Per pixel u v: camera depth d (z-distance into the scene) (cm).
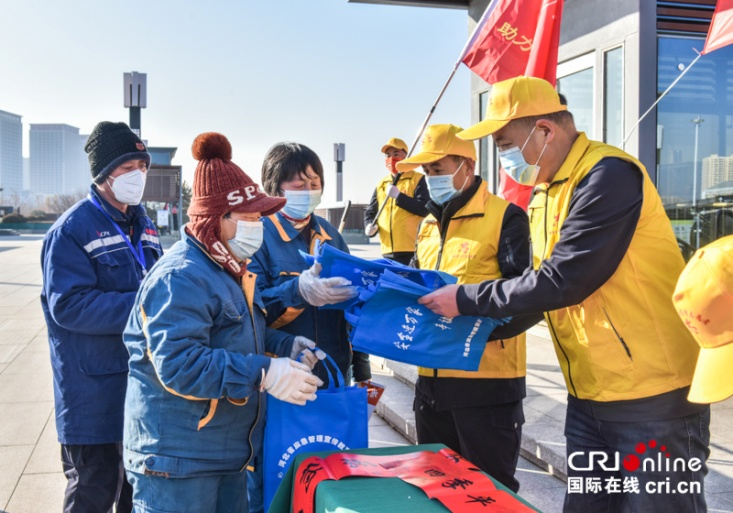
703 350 157
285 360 205
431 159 265
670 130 590
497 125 227
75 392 259
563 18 666
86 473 263
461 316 237
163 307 194
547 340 643
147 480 202
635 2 570
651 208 210
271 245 280
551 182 229
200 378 189
